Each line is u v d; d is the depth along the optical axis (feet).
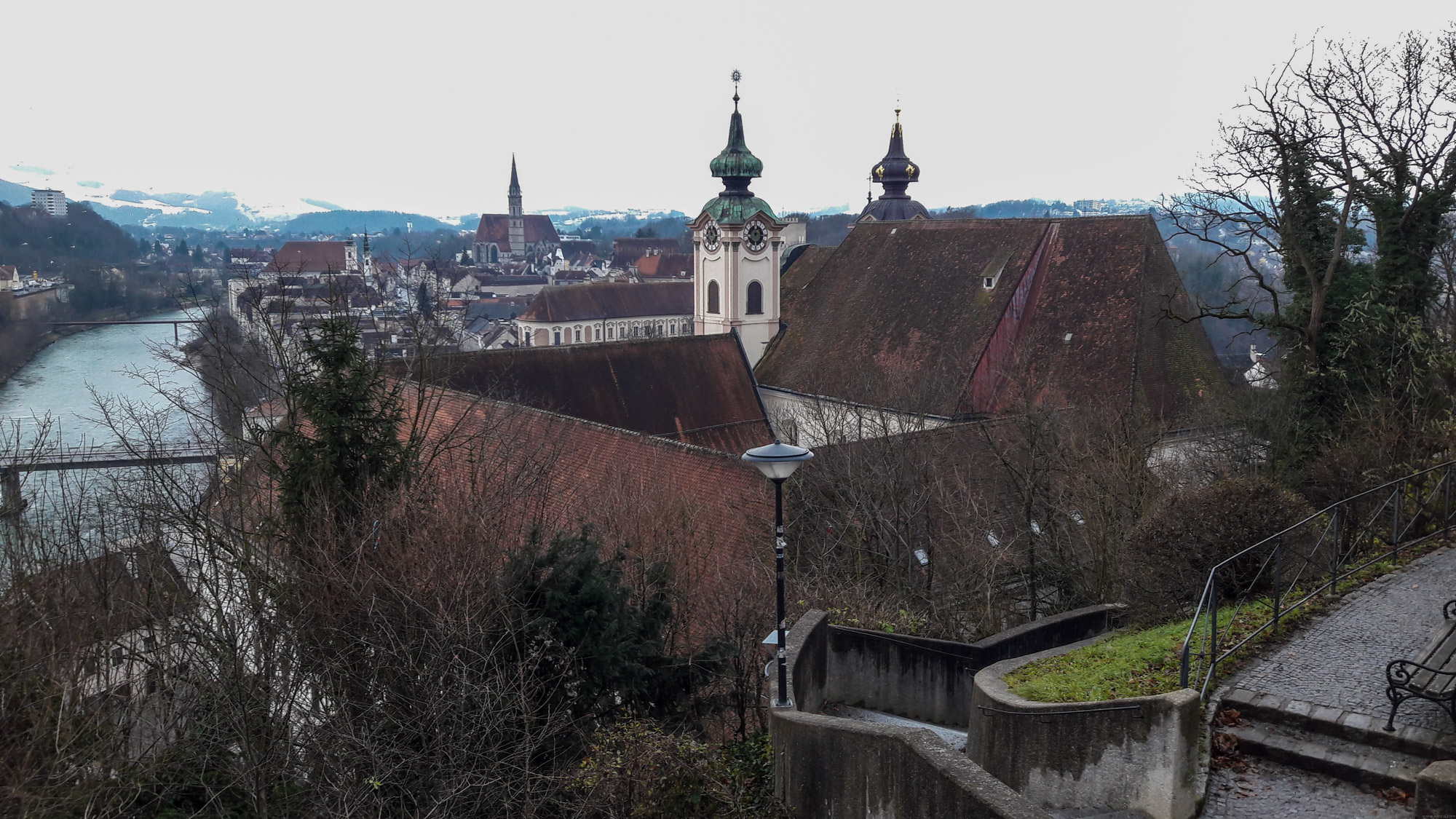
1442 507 59.11
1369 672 40.60
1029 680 41.83
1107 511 80.94
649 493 85.92
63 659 52.08
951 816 33.32
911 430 115.14
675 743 45.34
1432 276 92.02
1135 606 56.08
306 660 52.49
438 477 73.41
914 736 35.70
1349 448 68.08
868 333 175.11
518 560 54.60
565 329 418.10
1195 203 97.19
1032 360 149.07
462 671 47.93
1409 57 87.81
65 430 218.79
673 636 62.75
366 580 53.98
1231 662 42.16
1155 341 141.59
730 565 81.46
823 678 53.52
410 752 47.34
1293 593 49.55
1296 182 92.22
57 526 83.20
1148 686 39.93
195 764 51.26
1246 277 98.37
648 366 151.84
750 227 189.88
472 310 545.03
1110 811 35.68
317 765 49.65
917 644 52.70
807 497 96.53
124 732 51.62
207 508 69.15
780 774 41.93
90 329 462.60
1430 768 29.50
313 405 63.98
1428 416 78.02
